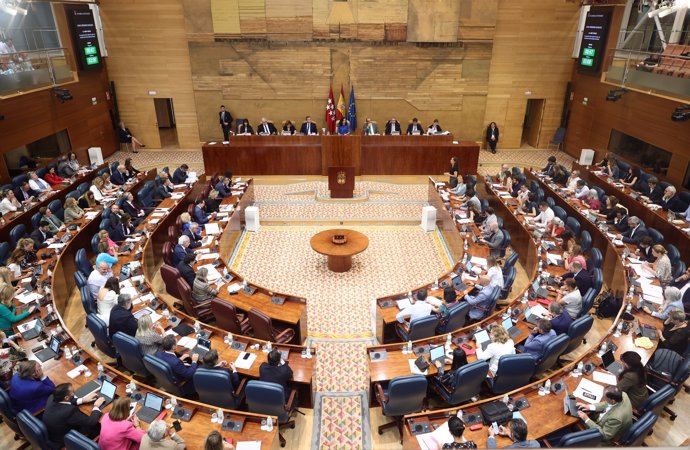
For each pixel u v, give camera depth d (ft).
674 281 28.12
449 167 54.90
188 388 21.18
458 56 61.98
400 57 61.77
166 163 60.95
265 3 59.16
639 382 19.17
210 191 42.45
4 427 21.93
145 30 61.16
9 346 22.15
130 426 16.85
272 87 63.05
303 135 54.19
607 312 29.68
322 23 59.93
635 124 50.44
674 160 44.96
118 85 63.93
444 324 25.17
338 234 36.63
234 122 65.10
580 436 15.69
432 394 22.68
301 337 26.73
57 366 20.99
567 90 64.75
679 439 21.45
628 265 30.27
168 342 20.72
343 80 62.69
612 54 54.75
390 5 59.36
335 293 33.45
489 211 35.91
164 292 33.71
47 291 26.66
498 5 60.59
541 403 18.93
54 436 17.56
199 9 59.41
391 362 21.91
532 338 22.67
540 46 62.59
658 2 49.34
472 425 17.89
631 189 43.29
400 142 54.29
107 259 29.99
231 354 22.31
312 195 50.90
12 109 44.91
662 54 46.70
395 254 39.01
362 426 22.04
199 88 63.31
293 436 21.53
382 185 53.26
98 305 25.90
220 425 18.12
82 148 57.31
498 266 28.40
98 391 19.57
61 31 53.67
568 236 31.89
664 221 35.70
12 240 33.53
